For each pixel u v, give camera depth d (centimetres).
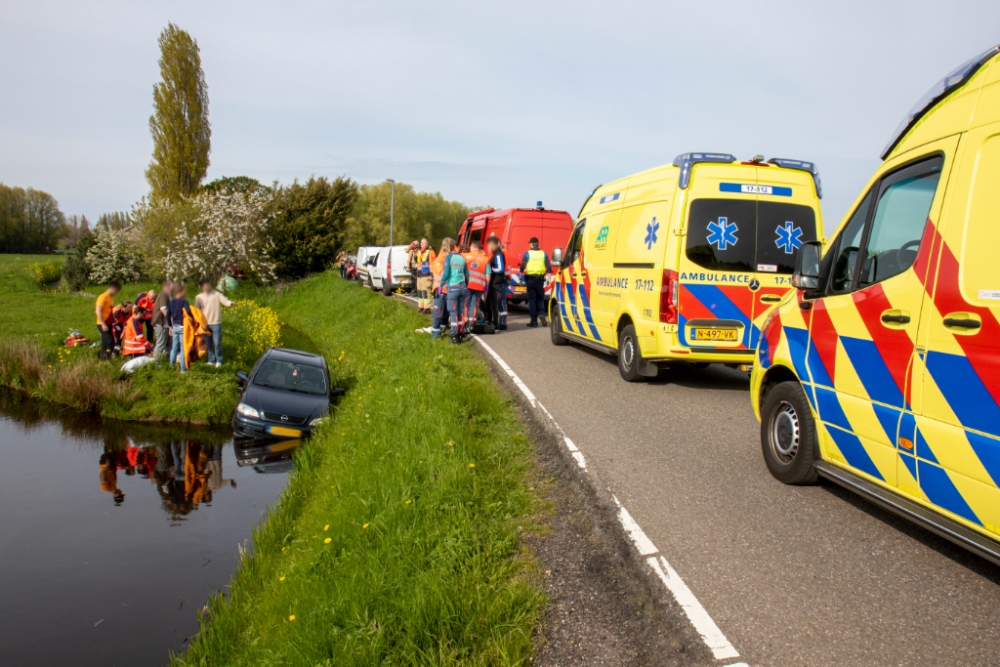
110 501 965
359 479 679
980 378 325
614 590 380
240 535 847
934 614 334
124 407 1396
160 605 682
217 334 1578
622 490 495
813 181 814
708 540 414
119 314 1702
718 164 795
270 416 1205
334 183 3778
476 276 1284
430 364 1037
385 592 426
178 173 4297
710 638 317
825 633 319
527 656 335
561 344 1238
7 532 855
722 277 793
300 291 3412
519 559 426
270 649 449
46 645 607
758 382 549
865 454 416
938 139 371
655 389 848
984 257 328
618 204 958
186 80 4244
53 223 10088
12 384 1614
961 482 337
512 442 646
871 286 414
